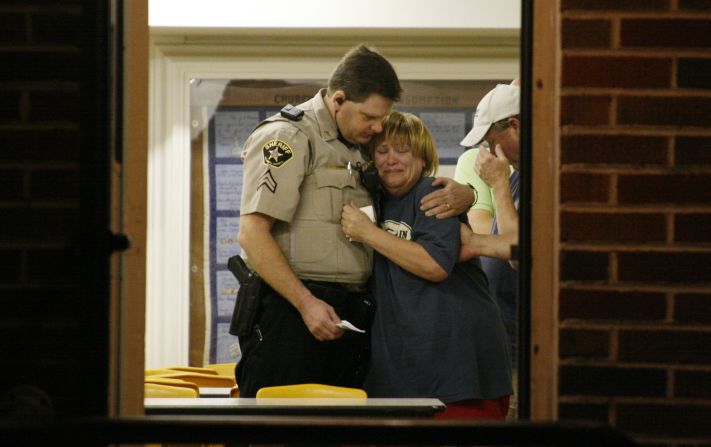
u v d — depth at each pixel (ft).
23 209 24.08
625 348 24.76
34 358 23.84
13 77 24.23
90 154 24.04
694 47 24.91
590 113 24.88
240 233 34.68
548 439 18.08
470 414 35.96
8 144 24.17
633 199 24.82
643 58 24.90
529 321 25.18
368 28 47.29
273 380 34.42
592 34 24.90
